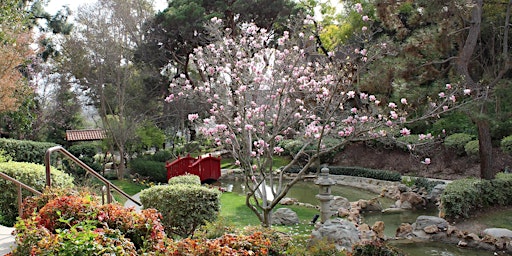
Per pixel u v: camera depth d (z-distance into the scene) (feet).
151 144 61.00
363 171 51.75
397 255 14.65
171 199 22.91
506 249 23.58
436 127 50.90
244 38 27.43
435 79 36.19
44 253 9.14
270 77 26.40
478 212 31.42
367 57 26.66
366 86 34.22
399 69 33.19
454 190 30.58
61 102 66.90
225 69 26.04
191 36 58.85
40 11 61.67
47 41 62.03
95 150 56.65
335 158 61.21
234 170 61.21
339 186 50.70
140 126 58.75
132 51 63.26
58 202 12.72
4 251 14.74
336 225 21.52
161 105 74.84
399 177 47.52
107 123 53.72
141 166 54.80
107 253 9.27
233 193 42.16
